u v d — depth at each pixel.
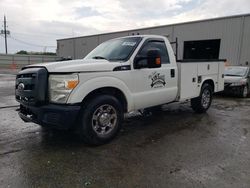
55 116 3.70
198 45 21.92
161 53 5.25
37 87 3.78
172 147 4.09
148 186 2.85
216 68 6.98
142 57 4.67
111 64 4.24
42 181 2.94
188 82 5.87
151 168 3.31
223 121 5.88
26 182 2.91
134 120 5.93
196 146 4.15
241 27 17.88
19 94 4.20
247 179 3.01
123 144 4.23
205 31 20.05
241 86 9.97
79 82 3.80
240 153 3.85
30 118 4.05
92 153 3.81
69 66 3.82
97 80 4.00
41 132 4.84
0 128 5.09
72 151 3.88
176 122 5.76
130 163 3.46
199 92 6.36
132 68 4.55
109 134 4.26
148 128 5.24
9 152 3.82
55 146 4.10
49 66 3.88
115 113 4.33
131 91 4.57
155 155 3.75
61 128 3.74
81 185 2.86
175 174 3.14
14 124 5.40
